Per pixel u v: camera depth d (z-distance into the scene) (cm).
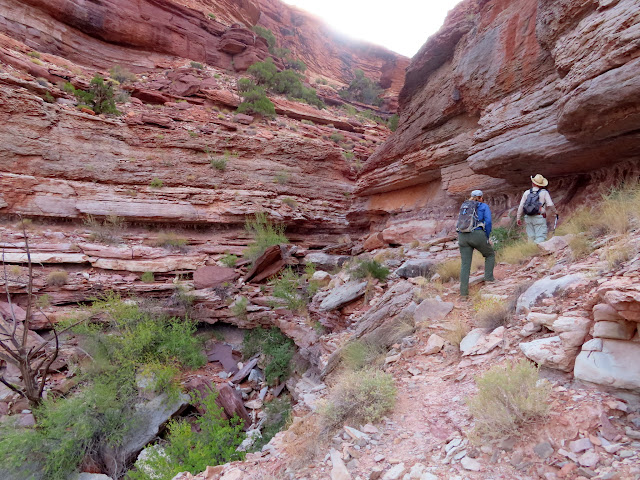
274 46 5619
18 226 1578
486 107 992
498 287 520
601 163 742
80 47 3162
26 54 2472
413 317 543
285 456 357
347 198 2881
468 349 392
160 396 1042
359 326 672
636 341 248
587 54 596
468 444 258
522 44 873
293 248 1673
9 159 1697
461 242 554
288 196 2583
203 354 1347
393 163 1627
